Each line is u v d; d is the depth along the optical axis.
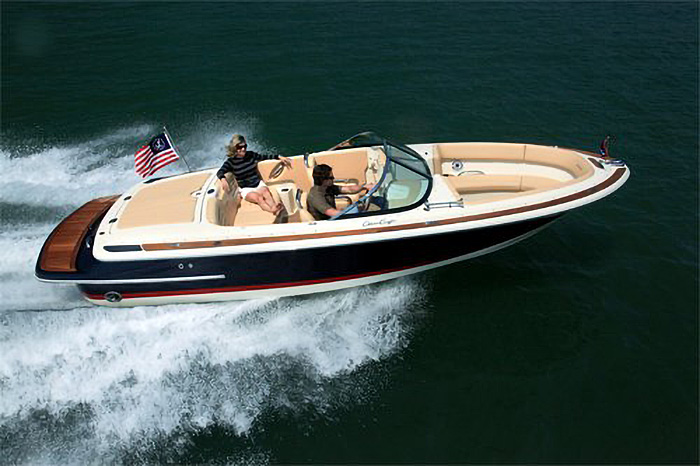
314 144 9.96
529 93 11.75
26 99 11.39
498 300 6.43
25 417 4.99
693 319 6.19
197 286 5.82
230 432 4.95
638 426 5.07
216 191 6.13
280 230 5.60
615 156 9.55
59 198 8.03
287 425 5.03
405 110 11.11
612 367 5.63
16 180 8.45
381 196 5.84
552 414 5.19
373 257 5.86
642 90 11.82
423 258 6.11
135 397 5.20
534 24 15.53
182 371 5.48
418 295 6.45
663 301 6.45
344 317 6.09
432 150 7.05
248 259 5.58
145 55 13.52
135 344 5.71
